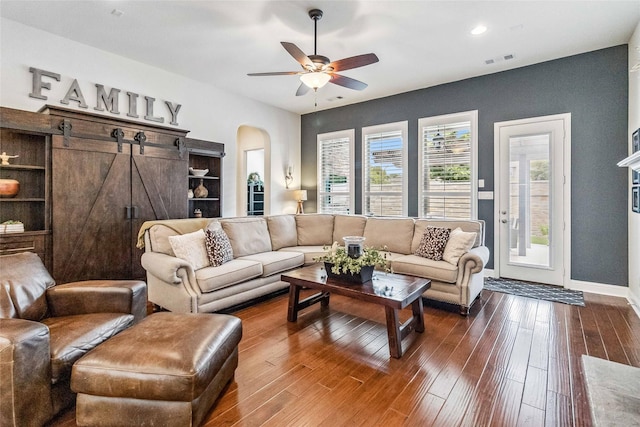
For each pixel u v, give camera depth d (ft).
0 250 10.06
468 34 11.75
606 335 8.93
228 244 11.91
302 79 10.89
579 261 13.38
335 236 15.75
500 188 15.17
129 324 6.97
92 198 11.96
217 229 12.00
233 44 12.73
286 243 15.10
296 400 6.17
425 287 9.07
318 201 22.24
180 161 14.74
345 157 20.88
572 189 13.47
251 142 24.31
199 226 12.21
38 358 5.06
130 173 13.01
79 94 12.60
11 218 11.28
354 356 7.87
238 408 5.92
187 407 5.02
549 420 5.58
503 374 7.03
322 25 11.23
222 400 6.14
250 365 7.44
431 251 12.05
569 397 6.20
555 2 9.79
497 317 10.36
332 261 9.68
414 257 12.50
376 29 11.44
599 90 12.86
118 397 5.08
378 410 5.88
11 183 10.63
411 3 9.88
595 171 12.98
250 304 11.71
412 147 17.93
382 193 19.19
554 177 13.83
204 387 5.22
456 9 10.18
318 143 22.17
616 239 12.61
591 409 5.84
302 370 7.23
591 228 13.10
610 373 6.99
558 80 13.70
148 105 14.75
